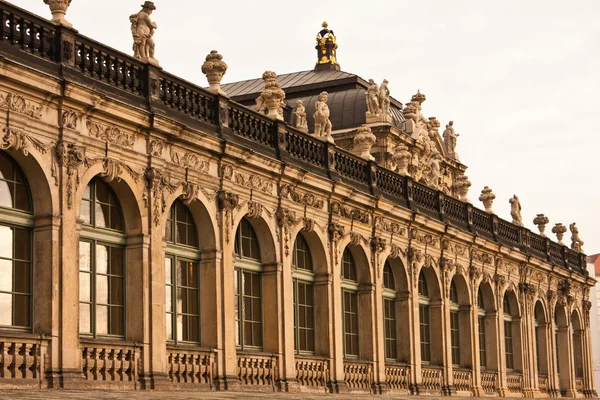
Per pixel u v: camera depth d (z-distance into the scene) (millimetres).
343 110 59656
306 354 42094
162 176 33812
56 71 30062
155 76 33844
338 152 44438
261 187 38938
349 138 57875
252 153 37719
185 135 34594
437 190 52312
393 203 47125
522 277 61844
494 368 57250
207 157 36062
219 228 36562
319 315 42719
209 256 36250
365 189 45969
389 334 48188
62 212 29938
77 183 30516
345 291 45094
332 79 61906
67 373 29578
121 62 32719
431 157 60656
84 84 30781
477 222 56688
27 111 29078
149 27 34219
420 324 50875
